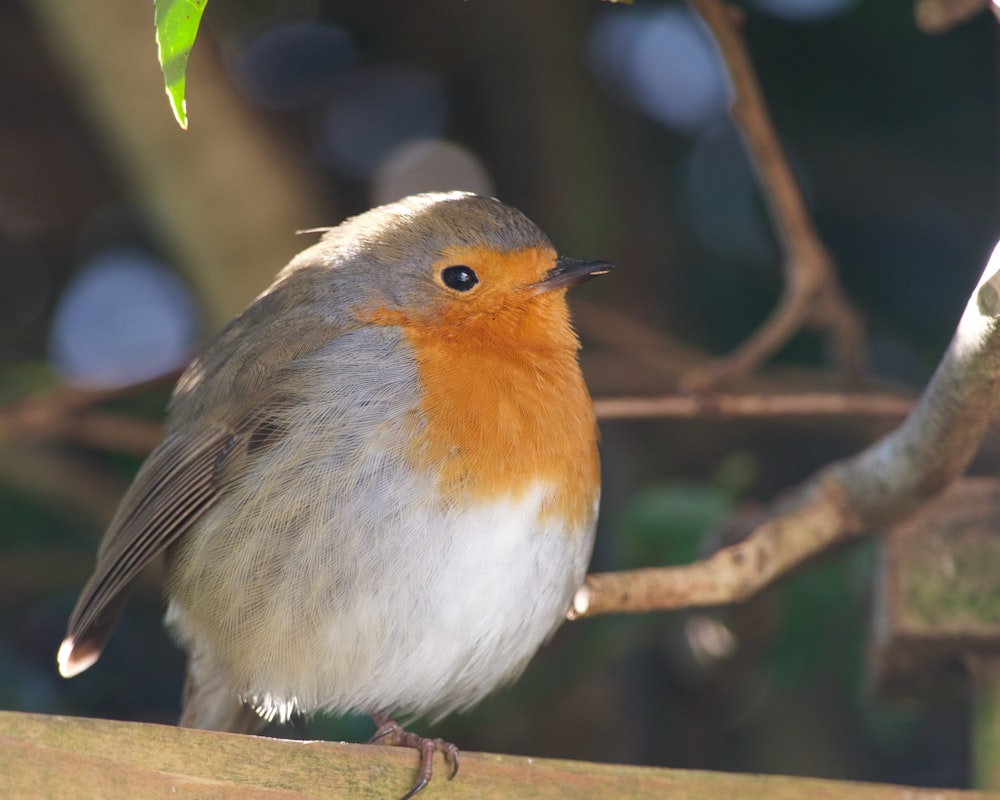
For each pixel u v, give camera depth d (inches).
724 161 474.6
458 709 350.3
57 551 452.4
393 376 284.5
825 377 426.3
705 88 469.7
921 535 300.2
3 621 449.7
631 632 397.1
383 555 273.9
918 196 475.5
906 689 329.1
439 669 288.0
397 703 302.4
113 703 448.8
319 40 486.0
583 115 472.1
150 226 487.2
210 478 299.6
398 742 271.3
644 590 296.4
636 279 470.3
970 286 465.1
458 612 276.8
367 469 276.4
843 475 303.7
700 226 475.2
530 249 300.8
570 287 299.9
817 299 356.5
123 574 301.7
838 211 480.4
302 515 278.1
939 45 462.3
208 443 300.5
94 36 411.8
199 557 294.2
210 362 319.3
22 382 417.7
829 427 454.3
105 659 451.2
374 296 303.1
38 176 489.4
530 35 472.1
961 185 471.2
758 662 401.1
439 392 281.3
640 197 475.2
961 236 470.6
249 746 224.8
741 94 328.5
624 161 475.5
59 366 484.4
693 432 471.5
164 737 220.1
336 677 287.3
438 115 490.3
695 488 394.9
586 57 474.0
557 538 284.7
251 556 282.4
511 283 299.4
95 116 428.1
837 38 465.4
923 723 448.8
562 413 290.4
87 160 490.3
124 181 470.3
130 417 453.4
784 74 472.1
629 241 471.5
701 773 241.6
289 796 226.4
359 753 233.0
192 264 433.1
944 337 466.0
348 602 276.1
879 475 292.0
